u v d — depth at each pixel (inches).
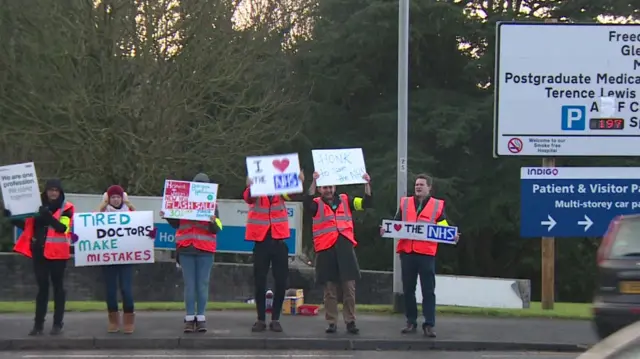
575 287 1182.3
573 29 573.9
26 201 442.9
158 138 920.9
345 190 1123.9
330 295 465.4
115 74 898.7
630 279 362.9
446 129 1133.7
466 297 655.1
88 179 967.0
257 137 1101.1
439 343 446.9
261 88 1181.7
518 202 1117.7
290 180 456.1
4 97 918.4
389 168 1117.7
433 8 1163.9
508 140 579.2
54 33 885.8
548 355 432.8
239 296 742.5
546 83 576.7
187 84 936.3
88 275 751.7
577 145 576.7
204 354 422.6
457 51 1250.6
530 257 1185.4
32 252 447.8
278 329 465.4
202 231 458.9
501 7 1275.8
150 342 439.8
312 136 1278.3
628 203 577.9
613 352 144.2
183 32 925.2
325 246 462.6
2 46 906.7
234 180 1144.8
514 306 639.8
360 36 1193.4
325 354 426.0
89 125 895.7
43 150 999.0
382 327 489.7
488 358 419.8
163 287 745.0
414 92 1236.5
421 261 458.3
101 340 438.6
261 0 1093.8
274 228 462.3
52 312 543.8
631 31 572.1
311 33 1278.3
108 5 882.8
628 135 573.9
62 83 896.3
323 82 1245.1
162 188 960.3
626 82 573.3
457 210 1134.4
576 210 581.0
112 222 453.1
